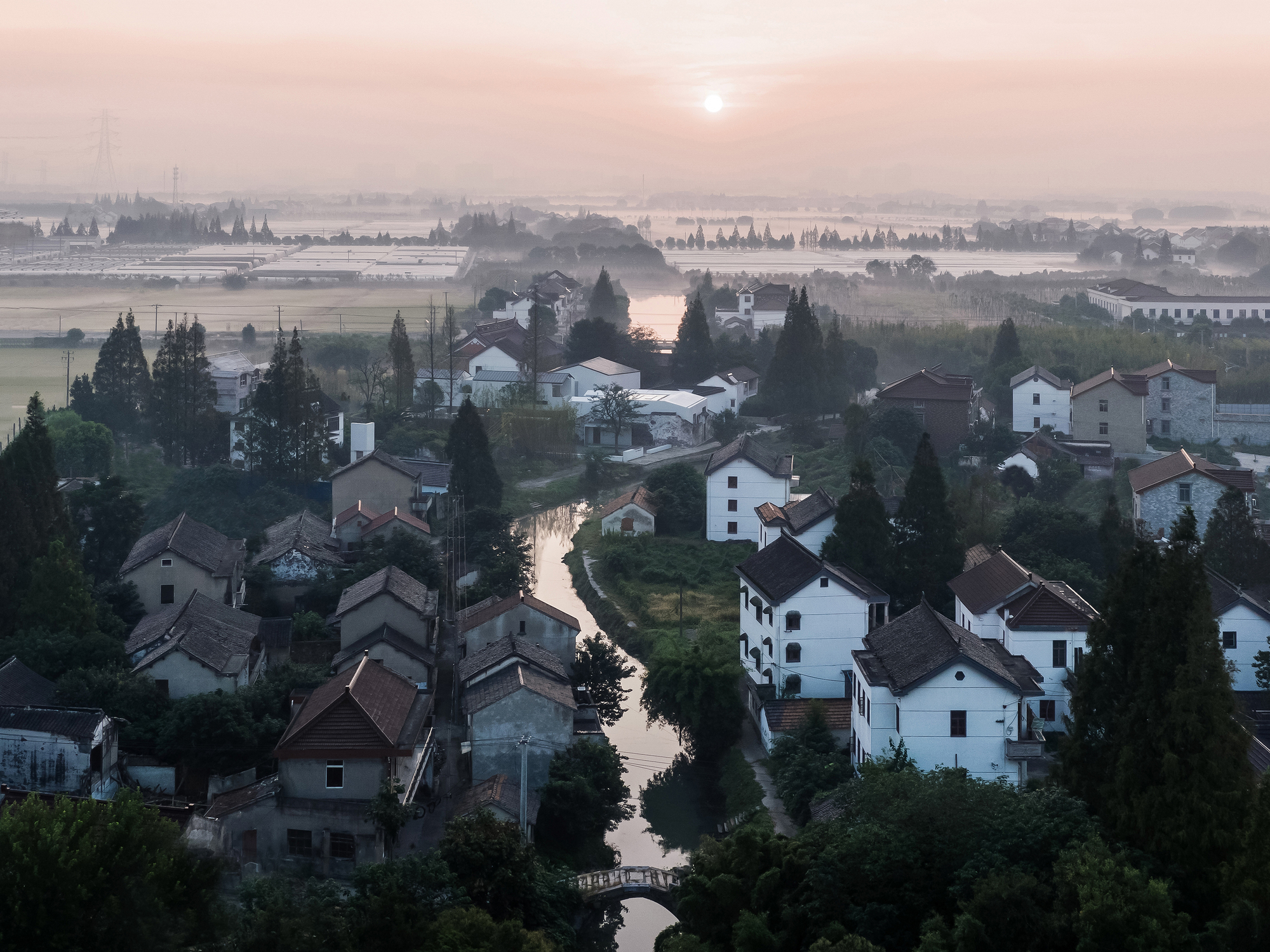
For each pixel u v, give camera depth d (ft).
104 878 130.82
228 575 273.75
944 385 456.45
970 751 196.44
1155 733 150.00
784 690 242.17
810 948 138.82
